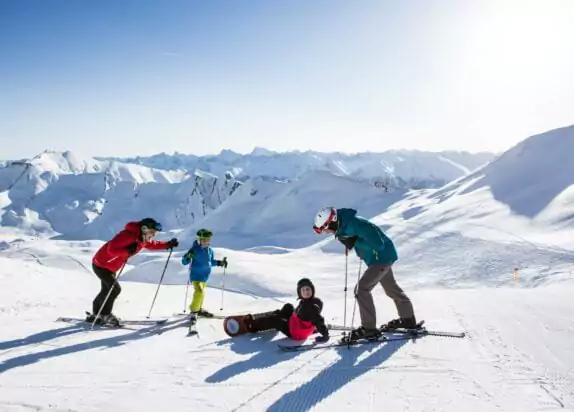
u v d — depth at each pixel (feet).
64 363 15.44
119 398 12.72
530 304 23.26
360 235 17.24
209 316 22.61
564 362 15.11
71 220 525.75
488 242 81.66
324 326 17.98
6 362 15.46
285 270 77.00
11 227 501.56
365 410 11.96
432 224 104.47
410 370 14.66
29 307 23.45
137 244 20.86
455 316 21.21
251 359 15.99
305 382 13.84
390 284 18.33
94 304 20.89
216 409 12.05
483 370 14.55
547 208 102.06
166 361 15.78
